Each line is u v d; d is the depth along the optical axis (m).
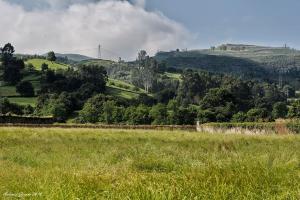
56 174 10.58
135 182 8.34
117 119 129.38
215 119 121.94
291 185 8.24
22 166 15.48
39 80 178.62
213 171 9.50
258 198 7.62
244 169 9.86
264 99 162.25
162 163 13.78
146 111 127.94
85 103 139.88
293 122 48.84
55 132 31.52
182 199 7.27
